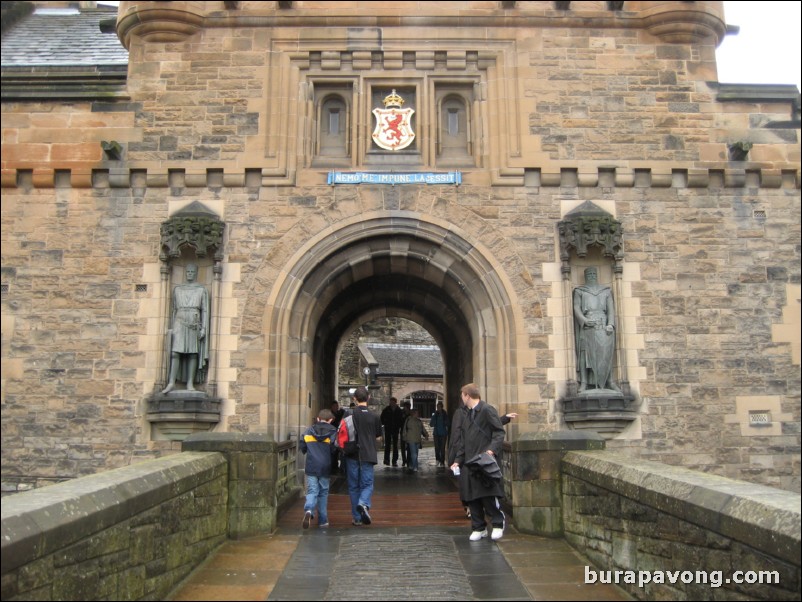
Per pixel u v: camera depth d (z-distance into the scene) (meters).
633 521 6.64
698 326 11.75
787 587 4.30
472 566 7.64
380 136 12.35
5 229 11.73
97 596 5.32
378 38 12.39
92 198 11.86
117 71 12.70
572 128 12.23
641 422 11.45
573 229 11.79
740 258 11.97
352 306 16.88
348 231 11.95
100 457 11.15
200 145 12.01
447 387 19.78
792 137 12.27
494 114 12.31
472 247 11.95
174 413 11.02
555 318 11.75
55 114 12.01
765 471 11.39
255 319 11.62
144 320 11.52
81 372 11.37
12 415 11.23
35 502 5.01
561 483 9.02
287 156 12.05
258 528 8.99
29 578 4.45
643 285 11.85
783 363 11.69
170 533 6.85
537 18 12.42
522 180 12.06
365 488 9.86
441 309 16.67
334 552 8.16
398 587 6.81
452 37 12.42
